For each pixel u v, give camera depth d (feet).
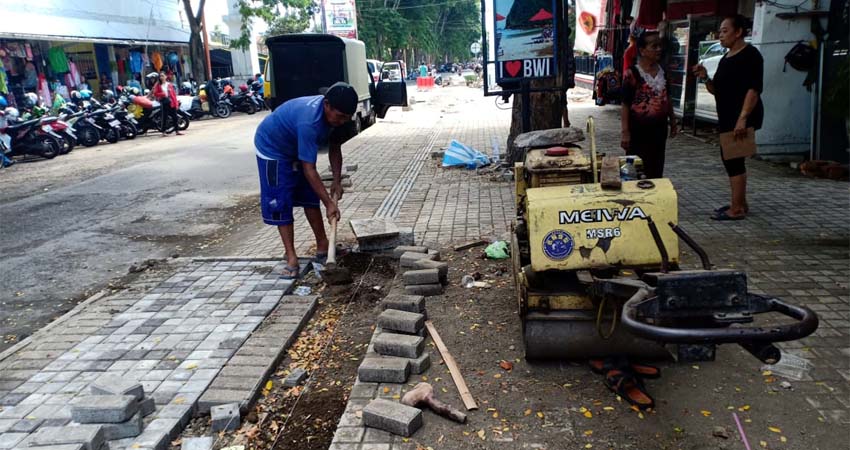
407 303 13.25
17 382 11.93
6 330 15.56
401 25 167.63
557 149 12.01
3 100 45.16
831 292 13.32
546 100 27.37
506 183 27.27
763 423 9.23
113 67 83.61
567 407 9.91
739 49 18.12
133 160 42.34
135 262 20.59
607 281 9.32
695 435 9.06
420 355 11.70
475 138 44.75
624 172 11.57
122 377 11.91
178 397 11.14
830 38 25.50
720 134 18.66
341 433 9.51
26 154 45.39
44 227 25.31
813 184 22.99
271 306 15.03
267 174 16.34
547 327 10.83
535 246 10.18
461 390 10.44
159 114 58.29
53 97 68.54
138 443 9.86
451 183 28.25
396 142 44.93
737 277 7.06
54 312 16.65
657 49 17.34
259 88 83.66
